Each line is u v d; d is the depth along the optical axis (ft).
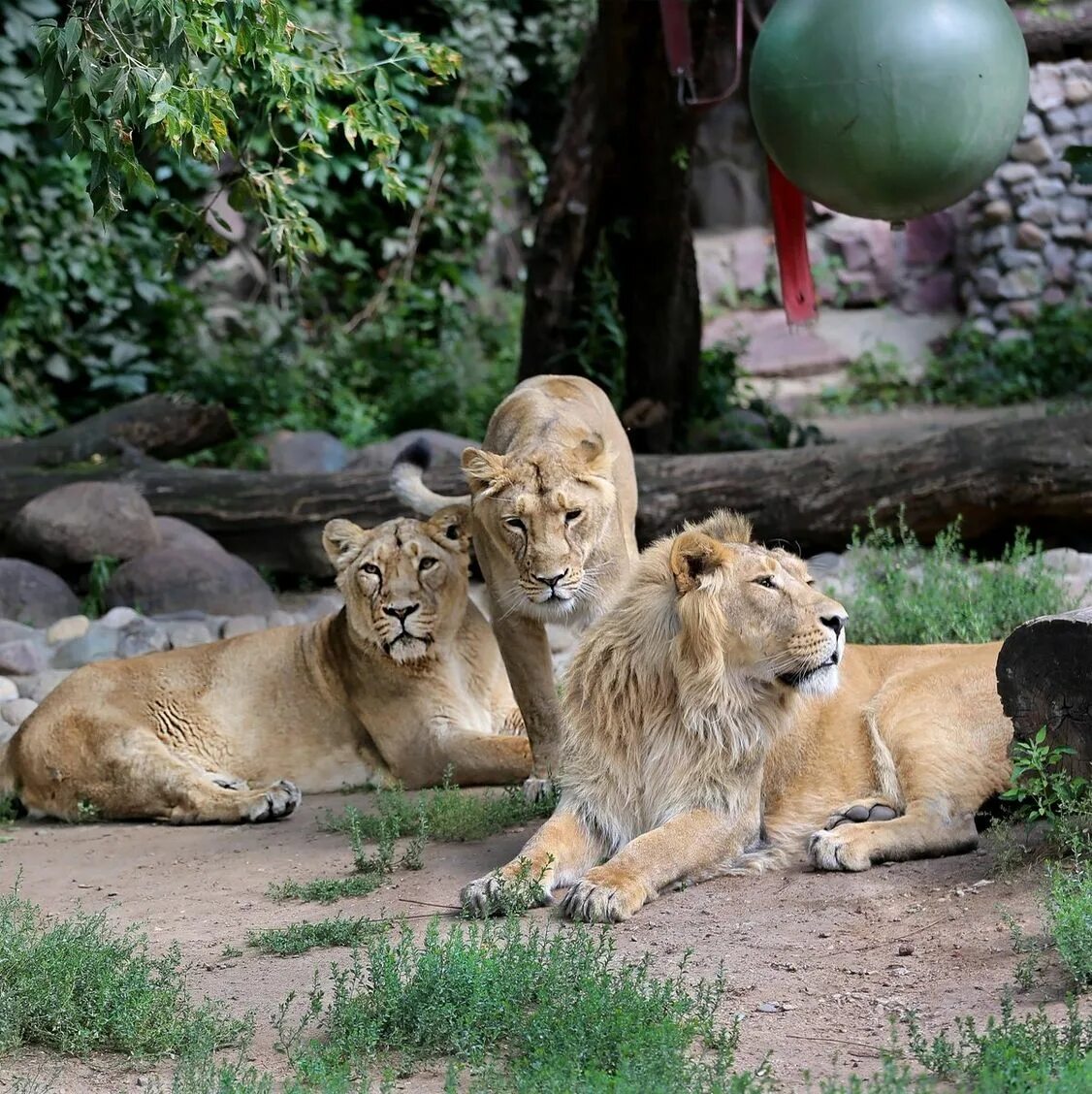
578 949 23.48
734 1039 21.13
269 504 59.77
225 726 39.91
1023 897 26.12
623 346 67.82
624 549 35.86
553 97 113.09
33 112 82.64
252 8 30.14
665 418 69.67
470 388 89.10
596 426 37.42
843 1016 22.34
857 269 112.37
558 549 33.68
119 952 24.61
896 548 54.75
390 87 37.04
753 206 116.16
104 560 57.72
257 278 98.58
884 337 109.29
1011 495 54.80
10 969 23.65
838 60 34.76
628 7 62.64
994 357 102.32
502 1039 21.83
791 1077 20.24
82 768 38.81
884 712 31.27
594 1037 20.79
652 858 28.27
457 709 38.78
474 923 25.76
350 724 39.86
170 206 37.99
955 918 25.76
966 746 30.25
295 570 60.18
